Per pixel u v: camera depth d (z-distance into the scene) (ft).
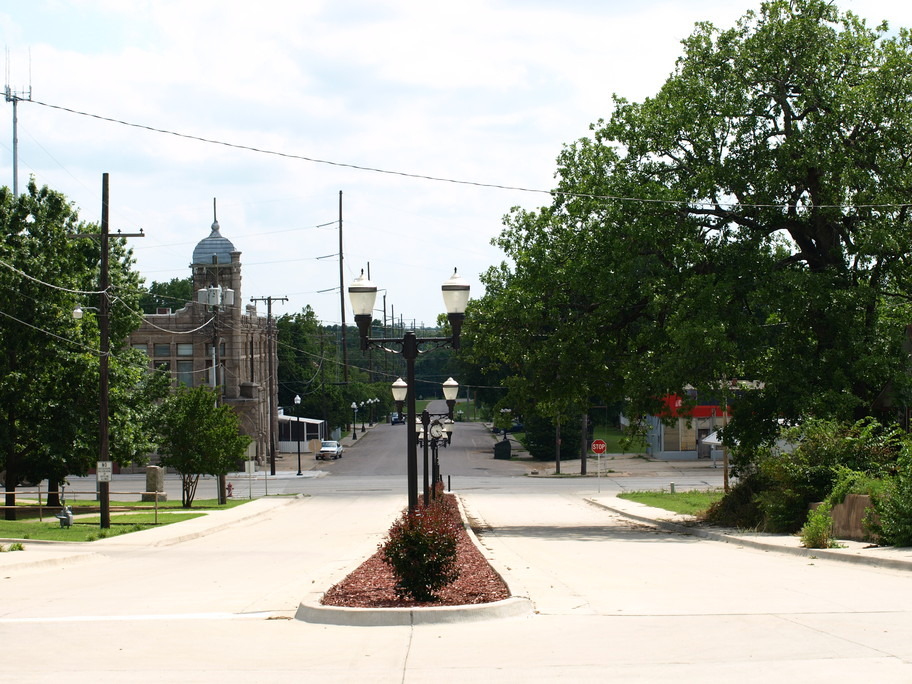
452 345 55.83
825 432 83.97
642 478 214.28
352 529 107.86
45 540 91.15
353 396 382.22
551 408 113.39
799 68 98.27
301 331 392.06
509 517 123.75
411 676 26.23
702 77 102.53
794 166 95.86
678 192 96.63
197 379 255.50
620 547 74.95
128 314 148.46
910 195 95.30
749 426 99.30
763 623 33.17
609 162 105.60
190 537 101.30
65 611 41.47
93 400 130.62
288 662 28.53
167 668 27.96
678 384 94.79
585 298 107.24
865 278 99.96
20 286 124.36
